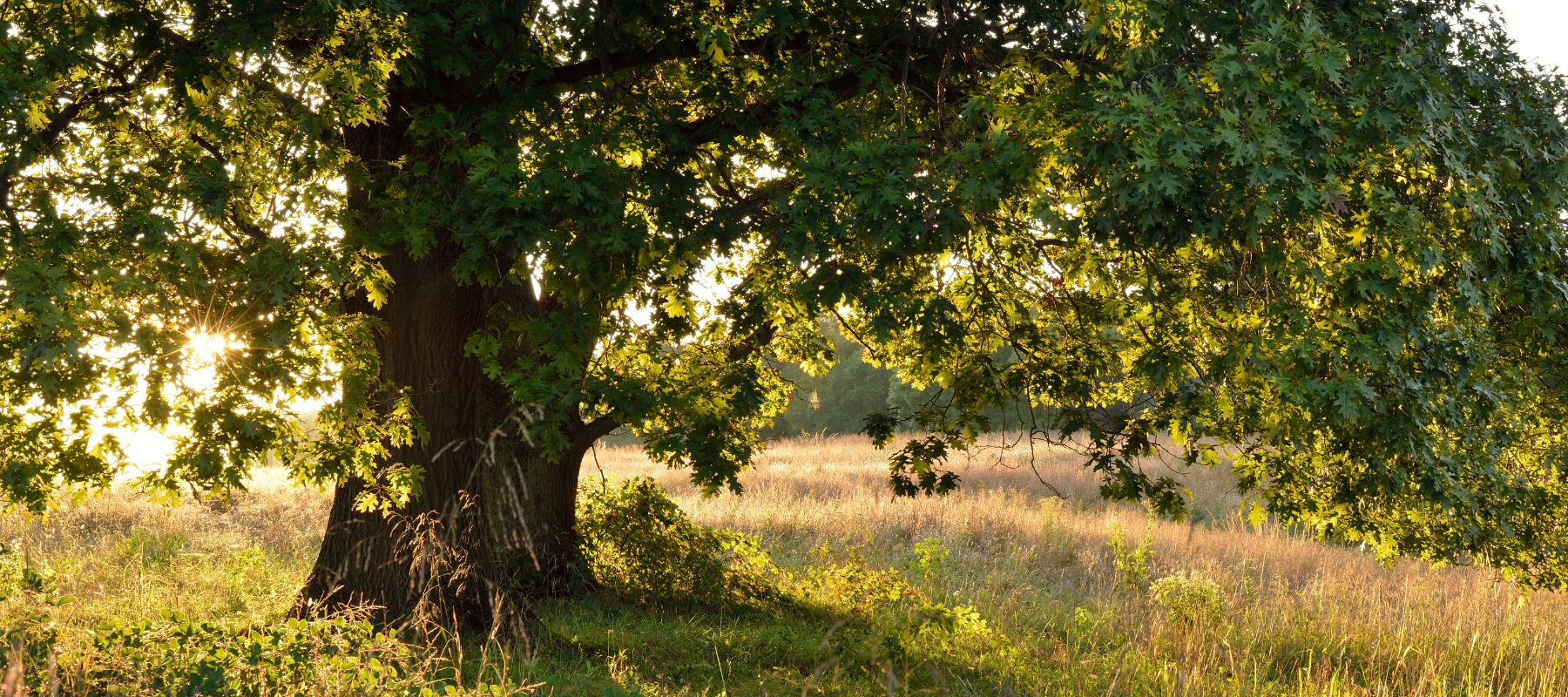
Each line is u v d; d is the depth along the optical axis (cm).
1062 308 987
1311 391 668
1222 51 564
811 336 1196
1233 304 754
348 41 672
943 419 985
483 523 881
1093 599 1377
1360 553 1822
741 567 1196
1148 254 823
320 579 875
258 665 477
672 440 719
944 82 745
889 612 1048
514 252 623
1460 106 697
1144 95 562
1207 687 908
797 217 643
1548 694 1010
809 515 1945
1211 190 580
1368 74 614
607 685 639
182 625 518
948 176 648
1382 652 1122
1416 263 614
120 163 653
